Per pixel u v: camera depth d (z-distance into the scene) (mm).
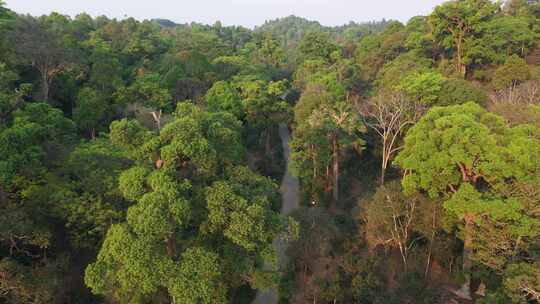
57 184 23922
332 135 39188
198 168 19469
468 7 48969
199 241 19406
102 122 41688
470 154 22422
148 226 16234
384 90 44438
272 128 58562
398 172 40688
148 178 18328
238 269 19250
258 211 18094
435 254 28031
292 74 90188
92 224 24781
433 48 56781
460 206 22344
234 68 67250
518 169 21406
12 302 19703
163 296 20391
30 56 38906
